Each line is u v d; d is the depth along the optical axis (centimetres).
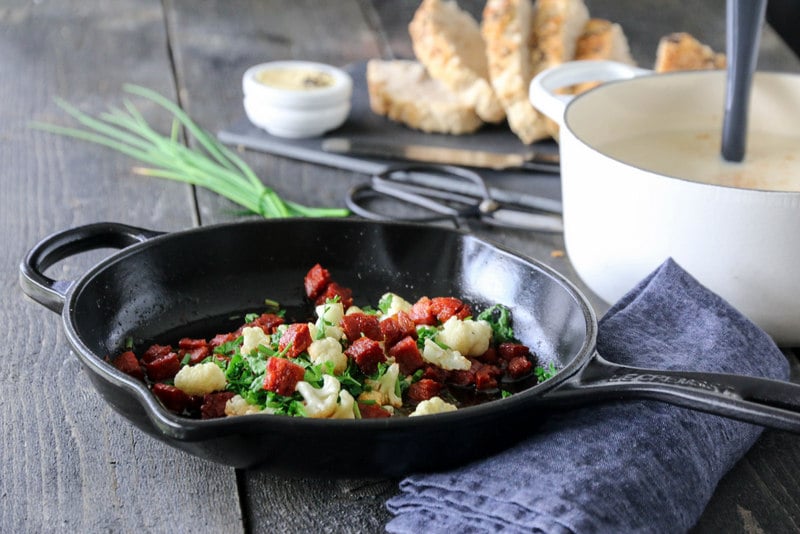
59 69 137
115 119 123
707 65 119
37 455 87
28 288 89
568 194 98
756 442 89
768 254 92
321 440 75
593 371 83
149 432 81
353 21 153
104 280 90
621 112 104
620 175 93
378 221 97
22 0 156
